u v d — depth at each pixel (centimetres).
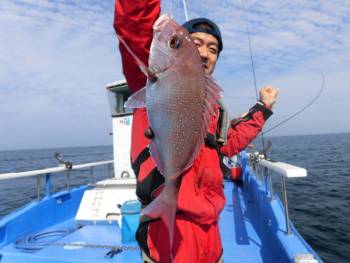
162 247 70
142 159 75
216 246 77
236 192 279
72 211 226
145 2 67
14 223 177
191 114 62
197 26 85
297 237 127
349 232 355
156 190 71
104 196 211
